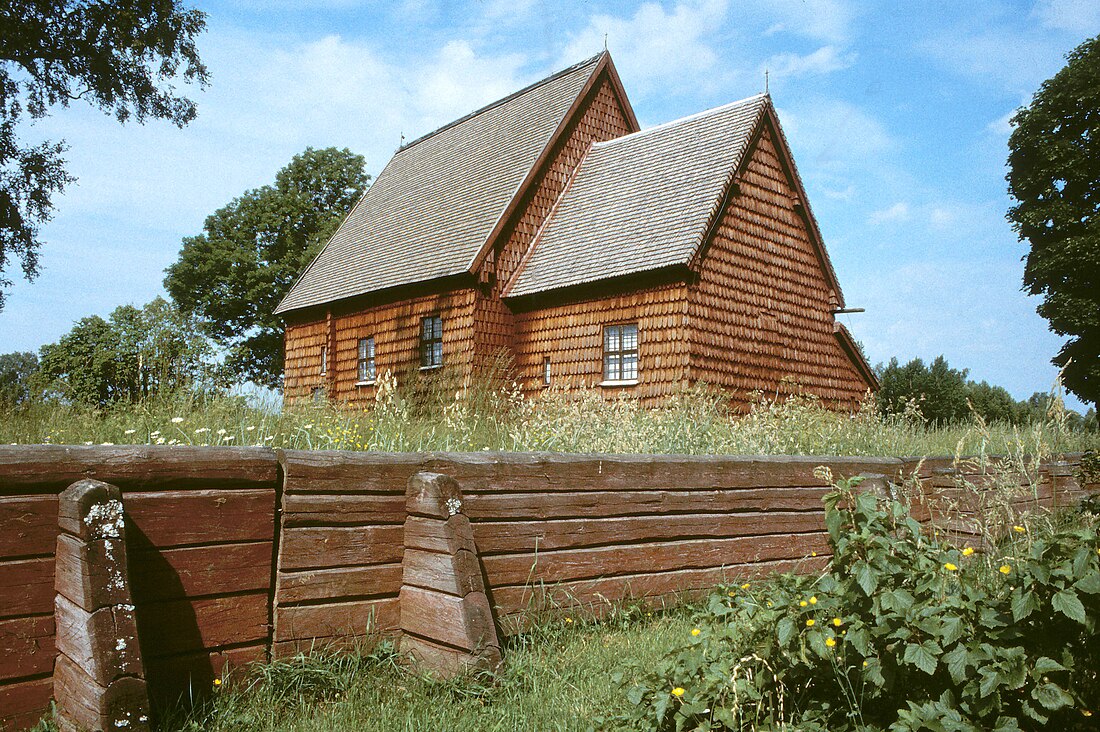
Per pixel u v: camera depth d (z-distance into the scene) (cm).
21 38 2320
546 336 2078
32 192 2544
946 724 284
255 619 380
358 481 417
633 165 2262
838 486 368
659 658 420
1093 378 3219
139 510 348
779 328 2064
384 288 2327
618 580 524
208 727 341
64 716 312
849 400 2281
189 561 362
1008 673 285
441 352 2208
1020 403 4116
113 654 300
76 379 856
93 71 2481
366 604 416
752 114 2075
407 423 764
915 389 4203
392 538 429
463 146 2806
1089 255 3131
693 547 568
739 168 2016
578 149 2438
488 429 869
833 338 2264
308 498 399
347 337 2541
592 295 1980
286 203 4478
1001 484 559
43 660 319
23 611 316
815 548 654
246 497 382
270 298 4416
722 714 323
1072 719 305
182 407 667
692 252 1778
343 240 2947
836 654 330
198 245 4462
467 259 2103
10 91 2406
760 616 368
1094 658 298
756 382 1961
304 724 347
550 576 487
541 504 486
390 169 3234
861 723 319
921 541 348
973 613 314
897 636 305
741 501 604
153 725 332
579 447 833
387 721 352
